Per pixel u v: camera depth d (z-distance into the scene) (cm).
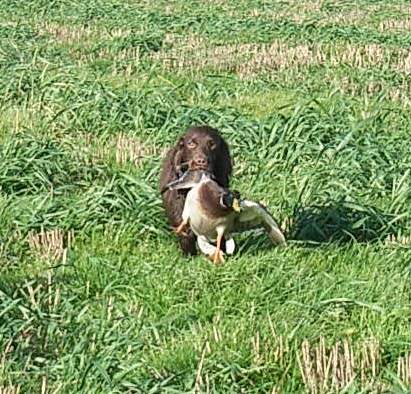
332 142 789
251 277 616
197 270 621
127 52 1241
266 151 779
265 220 623
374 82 1058
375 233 668
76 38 1368
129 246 658
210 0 1891
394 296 598
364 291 601
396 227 675
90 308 589
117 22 1538
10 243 655
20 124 877
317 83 1062
